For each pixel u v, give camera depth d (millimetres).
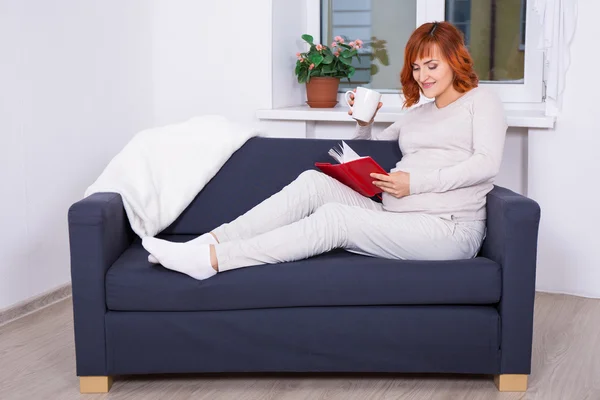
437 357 2318
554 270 3311
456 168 2457
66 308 3143
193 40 3820
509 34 3602
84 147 3400
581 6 3119
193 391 2340
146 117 3873
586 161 3193
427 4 3711
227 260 2291
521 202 2262
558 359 2574
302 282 2279
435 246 2414
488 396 2291
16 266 3029
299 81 3818
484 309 2314
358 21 3910
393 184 2502
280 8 3740
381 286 2281
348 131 3752
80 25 3346
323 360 2326
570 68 3166
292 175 2854
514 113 3393
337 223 2398
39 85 3113
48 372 2490
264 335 2309
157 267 2326
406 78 2686
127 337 2305
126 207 2594
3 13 2908
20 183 3033
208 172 2820
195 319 2303
